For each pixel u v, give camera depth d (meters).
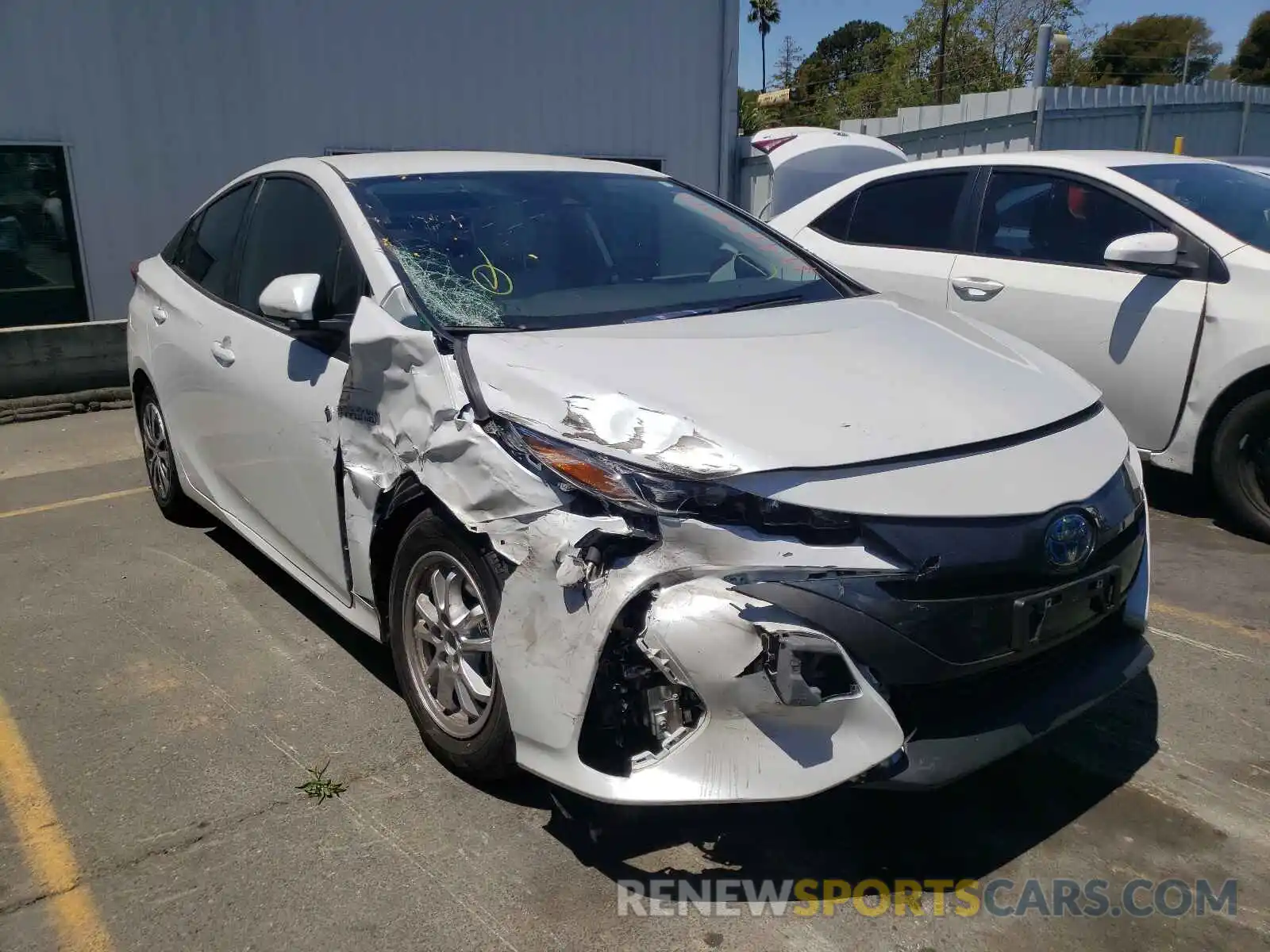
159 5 11.22
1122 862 2.64
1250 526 4.74
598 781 2.33
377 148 12.93
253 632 3.94
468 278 3.21
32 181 10.90
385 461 2.89
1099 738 3.21
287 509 3.58
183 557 4.74
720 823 2.77
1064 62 42.66
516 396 2.59
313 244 3.60
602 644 2.28
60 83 10.83
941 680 2.33
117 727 3.28
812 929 2.41
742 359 2.82
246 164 12.08
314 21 12.20
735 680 2.20
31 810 2.86
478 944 2.36
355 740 3.18
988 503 2.39
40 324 11.19
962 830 2.76
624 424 2.42
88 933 2.40
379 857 2.65
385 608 3.19
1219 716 3.32
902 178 6.02
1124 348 4.89
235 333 3.91
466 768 2.87
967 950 2.35
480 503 2.54
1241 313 4.54
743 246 3.93
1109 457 2.76
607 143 14.88
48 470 6.35
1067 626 2.52
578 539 2.31
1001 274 5.36
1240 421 4.62
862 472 2.38
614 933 2.39
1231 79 52.00
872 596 2.26
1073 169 5.29
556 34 14.10
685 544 2.28
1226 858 2.65
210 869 2.61
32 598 4.29
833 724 2.25
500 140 13.91
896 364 2.89
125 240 11.50
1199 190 5.11
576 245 3.55
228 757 3.10
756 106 45.03
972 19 43.72
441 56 13.19
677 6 15.17
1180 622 3.99
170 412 4.62
